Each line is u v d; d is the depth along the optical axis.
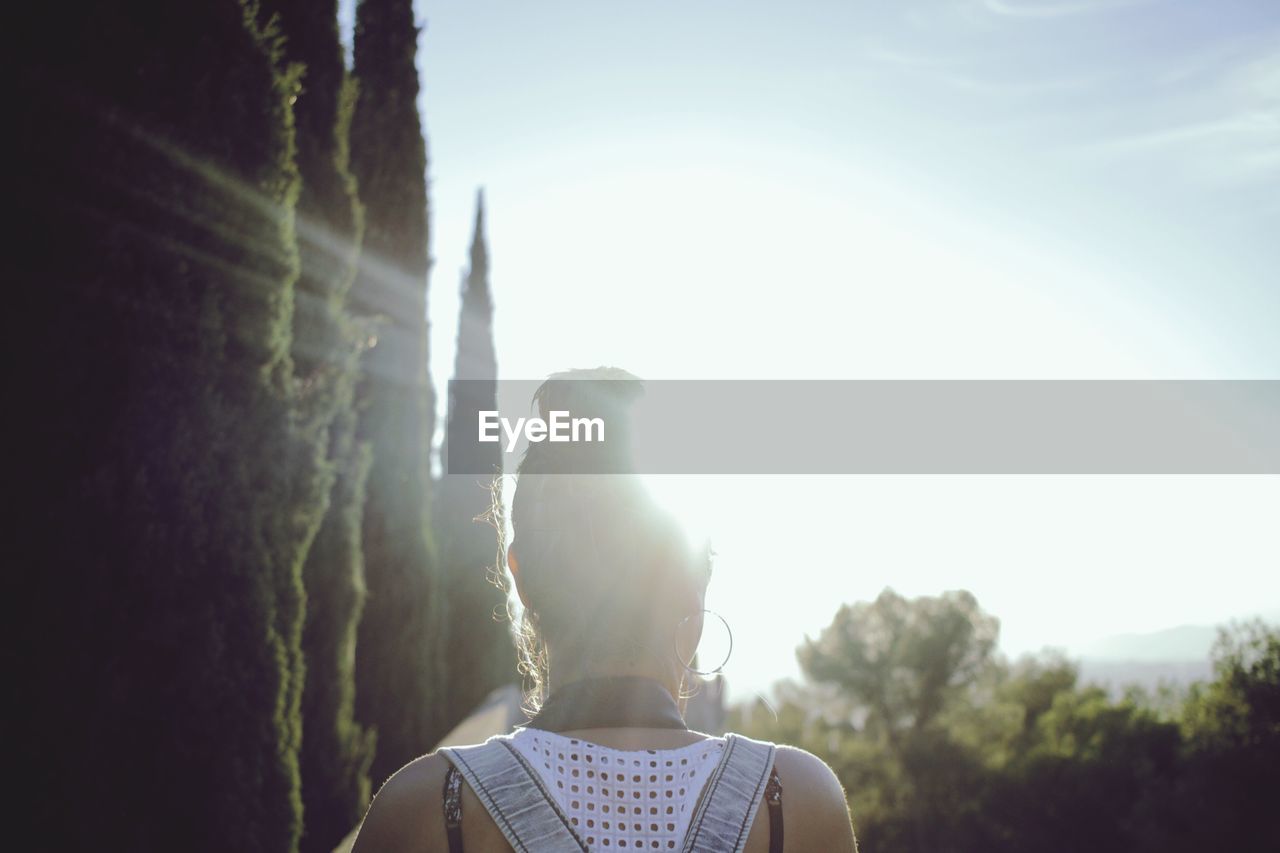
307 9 7.30
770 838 1.15
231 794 4.43
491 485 1.42
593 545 1.25
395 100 12.21
